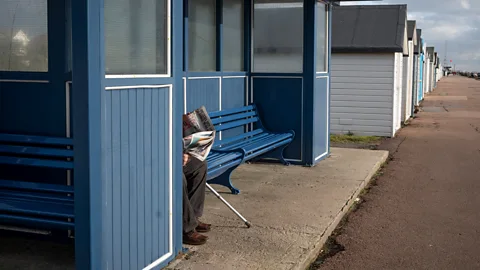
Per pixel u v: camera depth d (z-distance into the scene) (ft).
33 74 16.98
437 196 26.84
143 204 14.70
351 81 49.85
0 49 17.42
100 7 12.66
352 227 21.50
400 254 18.63
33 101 17.12
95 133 12.75
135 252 14.48
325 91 33.27
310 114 30.94
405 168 34.06
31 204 15.43
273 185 26.45
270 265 16.29
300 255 17.19
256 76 31.60
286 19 30.99
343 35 49.98
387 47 47.96
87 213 12.82
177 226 16.49
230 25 29.91
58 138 16.75
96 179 12.86
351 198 24.58
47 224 14.61
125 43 14.14
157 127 15.11
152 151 14.94
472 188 28.73
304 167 30.94
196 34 26.71
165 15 15.42
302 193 25.07
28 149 16.92
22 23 17.06
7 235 18.28
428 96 131.75
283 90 31.24
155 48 15.16
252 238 18.66
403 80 63.57
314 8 30.27
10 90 17.31
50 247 17.37
